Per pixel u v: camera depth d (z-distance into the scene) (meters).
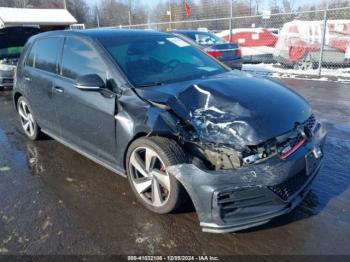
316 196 3.36
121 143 3.28
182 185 2.84
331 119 5.79
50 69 4.40
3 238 2.90
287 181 2.69
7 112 7.21
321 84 9.00
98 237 2.88
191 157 2.81
